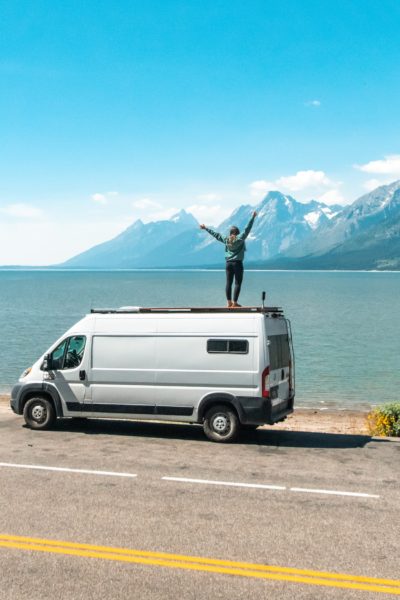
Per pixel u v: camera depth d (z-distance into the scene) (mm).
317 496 9234
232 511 8516
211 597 6000
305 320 73875
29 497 9055
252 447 12797
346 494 9344
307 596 6043
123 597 5988
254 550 7148
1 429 14688
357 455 12062
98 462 11219
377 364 38188
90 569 6602
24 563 6738
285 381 14375
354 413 21312
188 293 156000
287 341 14719
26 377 14734
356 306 105125
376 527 7930
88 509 8531
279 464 11234
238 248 15875
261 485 9797
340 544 7352
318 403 26188
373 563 6816
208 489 9562
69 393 14320
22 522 7984
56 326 62656
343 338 53531
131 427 15133
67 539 7418
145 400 13797
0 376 33219
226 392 13203
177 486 9703
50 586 6203
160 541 7387
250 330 13203
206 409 13477
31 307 96312
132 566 6684
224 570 6605
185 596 6016
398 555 7043
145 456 11773
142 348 13883
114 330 14156
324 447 12867
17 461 11258
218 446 12859
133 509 8555
